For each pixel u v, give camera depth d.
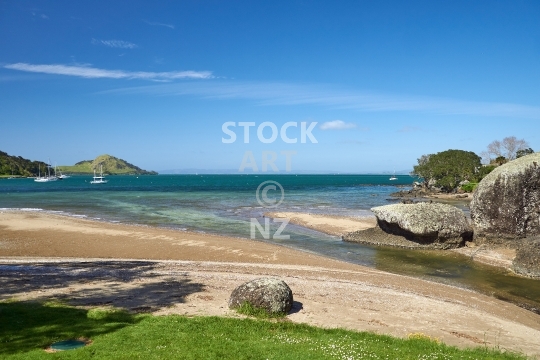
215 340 10.17
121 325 11.23
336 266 24.17
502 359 9.96
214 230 37.16
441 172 103.62
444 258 27.44
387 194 93.88
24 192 95.75
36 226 35.25
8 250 26.33
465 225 30.47
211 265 22.78
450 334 12.94
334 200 72.50
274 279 14.49
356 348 9.88
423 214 30.81
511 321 14.99
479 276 22.72
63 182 176.12
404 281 20.81
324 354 9.34
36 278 17.80
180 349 9.43
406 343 10.92
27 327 10.82
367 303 16.06
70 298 14.44
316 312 14.42
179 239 30.84
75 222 38.47
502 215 30.70
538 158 30.30
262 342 10.20
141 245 28.56
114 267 21.23
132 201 67.88
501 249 28.98
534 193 29.81
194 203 64.19
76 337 10.27
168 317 12.15
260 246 29.48
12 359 8.63
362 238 33.28
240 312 13.48
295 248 30.12
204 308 13.93
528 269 22.73
